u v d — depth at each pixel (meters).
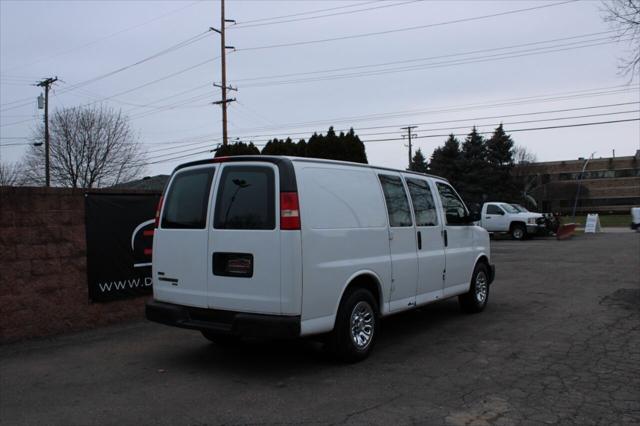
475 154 57.84
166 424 4.21
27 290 7.18
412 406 4.51
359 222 5.92
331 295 5.44
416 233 6.96
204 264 5.54
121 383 5.28
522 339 6.82
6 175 50.19
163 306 5.83
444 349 6.38
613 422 4.15
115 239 8.23
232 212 5.42
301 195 5.22
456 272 7.91
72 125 44.47
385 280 6.25
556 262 16.30
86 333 7.53
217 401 4.70
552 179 95.88
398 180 6.86
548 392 4.83
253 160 5.41
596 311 8.56
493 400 4.63
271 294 5.11
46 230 7.40
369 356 6.05
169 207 5.97
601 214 90.00
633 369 5.51
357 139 22.92
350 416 4.30
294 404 4.59
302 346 6.66
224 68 32.59
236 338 6.86
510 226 28.73
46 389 5.13
